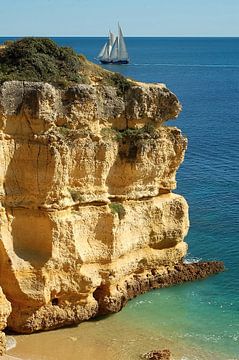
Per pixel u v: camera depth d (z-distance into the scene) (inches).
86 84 1690.5
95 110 1660.9
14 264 1562.5
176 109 1847.9
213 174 3307.1
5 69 1689.2
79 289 1653.5
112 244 1723.7
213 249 2260.1
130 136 1759.4
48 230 1599.4
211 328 1704.0
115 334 1646.2
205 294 1915.6
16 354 1508.4
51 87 1568.7
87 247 1697.8
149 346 1593.3
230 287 1962.4
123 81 1788.9
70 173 1636.3
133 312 1782.7
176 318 1756.9
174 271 1984.5
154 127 1824.6
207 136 4493.1
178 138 1852.9
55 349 1549.0
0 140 1553.9
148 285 1916.8
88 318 1699.1
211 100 6702.8
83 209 1686.8
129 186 1788.9
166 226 1909.4
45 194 1582.2
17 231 1609.3
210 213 2647.6
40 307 1604.3
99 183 1702.8
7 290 1593.3
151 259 1903.3
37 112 1549.0
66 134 1608.0
